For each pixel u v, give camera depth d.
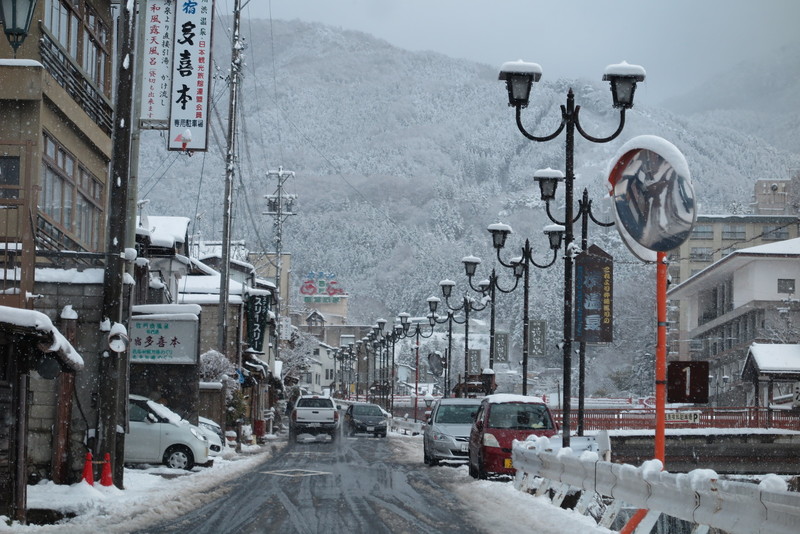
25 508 13.71
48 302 19.67
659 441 12.39
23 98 20.12
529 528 13.63
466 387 47.62
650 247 12.39
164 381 28.00
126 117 19.12
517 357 138.00
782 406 53.78
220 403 35.50
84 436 19.61
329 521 14.26
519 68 20.12
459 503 17.00
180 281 47.84
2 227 20.08
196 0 24.08
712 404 78.25
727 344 76.56
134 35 18.95
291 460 29.84
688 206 11.95
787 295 69.44
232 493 18.42
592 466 14.43
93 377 19.66
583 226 28.70
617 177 12.59
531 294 148.12
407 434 62.44
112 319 19.00
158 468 23.55
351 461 29.91
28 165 13.86
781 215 106.06
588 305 20.53
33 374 19.47
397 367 143.62
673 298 91.69
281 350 90.75
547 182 27.11
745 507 9.38
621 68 19.98
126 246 19.81
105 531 12.94
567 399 20.42
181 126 23.80
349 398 121.75
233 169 38.28
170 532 12.98
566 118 21.39
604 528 13.14
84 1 24.55
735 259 70.81
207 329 47.31
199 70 23.94
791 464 36.88
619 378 102.31
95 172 25.48
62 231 22.50
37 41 21.09
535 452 18.00
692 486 10.44
